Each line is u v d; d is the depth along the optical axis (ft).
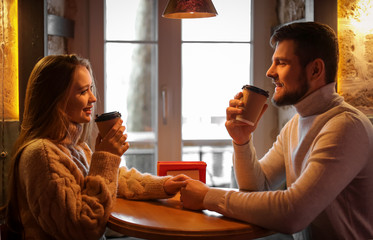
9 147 7.97
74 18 9.48
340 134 4.41
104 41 9.75
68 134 5.07
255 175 5.68
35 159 4.59
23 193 4.80
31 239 4.76
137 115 12.51
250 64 10.37
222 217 4.66
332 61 4.77
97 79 9.76
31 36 8.04
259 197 4.37
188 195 4.99
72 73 4.98
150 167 10.61
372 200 4.70
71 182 4.63
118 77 10.19
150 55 12.08
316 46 4.68
